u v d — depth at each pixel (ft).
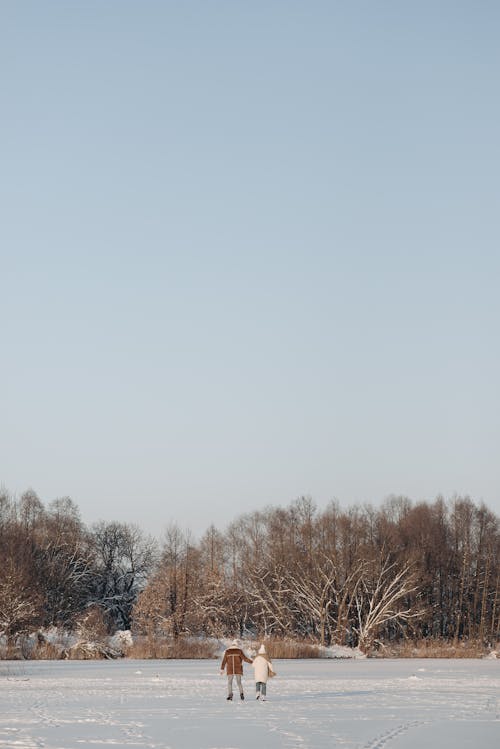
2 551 318.04
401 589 324.19
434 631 366.63
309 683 164.35
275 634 341.82
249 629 368.48
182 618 324.60
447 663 257.55
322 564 343.05
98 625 280.10
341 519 357.00
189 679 169.48
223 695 131.85
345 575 337.93
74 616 332.39
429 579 352.49
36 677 175.11
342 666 236.02
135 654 266.98
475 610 357.00
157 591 332.39
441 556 368.48
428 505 396.78
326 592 329.52
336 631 325.42
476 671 211.20
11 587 264.11
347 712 106.52
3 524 363.97
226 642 298.97
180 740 78.59
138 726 89.61
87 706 112.47
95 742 76.69
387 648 315.78
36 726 89.30
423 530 372.58
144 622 328.08
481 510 391.45
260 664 123.65
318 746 75.31
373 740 79.87
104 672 191.72
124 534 413.18
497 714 105.29
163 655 268.62
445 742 79.10
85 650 257.55
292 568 346.95
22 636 258.16
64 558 360.07
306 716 100.99
